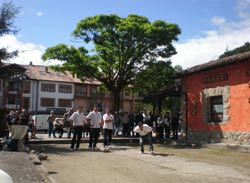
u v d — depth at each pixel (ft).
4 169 28.55
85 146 59.77
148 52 84.17
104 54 85.51
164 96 79.10
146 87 88.58
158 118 75.15
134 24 78.38
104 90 100.22
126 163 38.99
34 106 202.69
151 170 34.37
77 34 85.05
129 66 86.43
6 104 186.29
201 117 66.33
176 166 37.24
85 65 84.23
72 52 82.84
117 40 83.66
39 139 68.80
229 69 59.57
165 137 75.46
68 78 218.79
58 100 212.02
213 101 64.49
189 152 52.08
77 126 53.42
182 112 72.33
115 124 81.56
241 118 56.49
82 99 219.82
